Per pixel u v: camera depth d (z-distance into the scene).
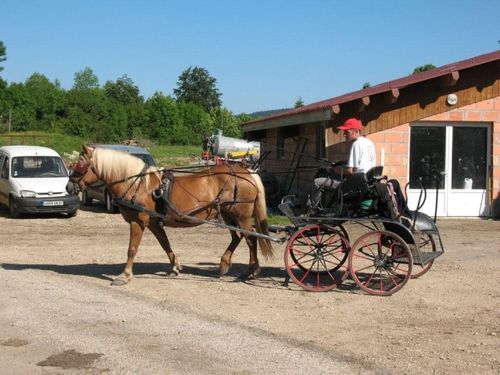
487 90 16.75
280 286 9.26
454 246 12.73
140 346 6.42
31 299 8.34
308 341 6.64
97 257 11.64
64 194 17.88
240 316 7.61
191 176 9.41
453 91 16.64
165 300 8.35
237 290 8.98
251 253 9.61
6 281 9.46
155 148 68.50
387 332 7.02
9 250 12.42
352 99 15.48
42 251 12.31
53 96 76.25
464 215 17.05
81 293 8.70
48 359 6.01
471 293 8.82
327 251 9.47
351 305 8.20
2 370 5.71
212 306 8.07
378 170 8.79
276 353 6.24
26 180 18.06
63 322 7.27
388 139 16.44
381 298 8.56
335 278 9.73
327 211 8.97
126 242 13.52
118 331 6.94
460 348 6.45
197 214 9.36
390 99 16.00
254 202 9.48
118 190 9.21
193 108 83.31
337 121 16.11
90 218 18.02
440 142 16.91
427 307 8.09
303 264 10.75
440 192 16.92
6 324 7.18
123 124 77.12
